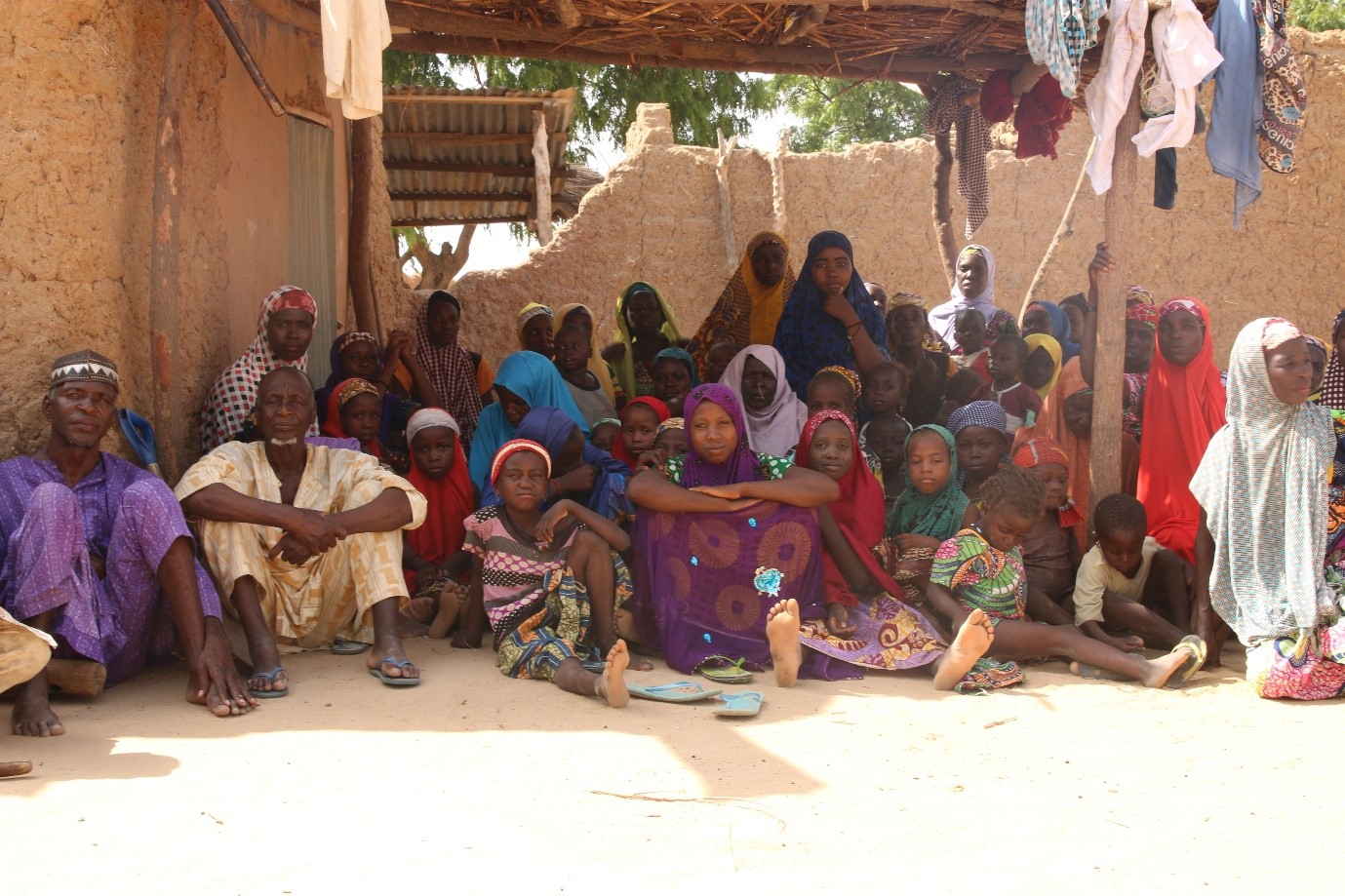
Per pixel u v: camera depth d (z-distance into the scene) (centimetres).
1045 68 748
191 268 605
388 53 1847
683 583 516
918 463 564
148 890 278
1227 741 409
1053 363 806
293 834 314
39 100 506
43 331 506
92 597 452
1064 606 570
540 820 326
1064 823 327
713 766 375
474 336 1178
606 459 605
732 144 1202
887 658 505
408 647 547
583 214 1197
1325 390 593
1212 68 563
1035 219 1195
